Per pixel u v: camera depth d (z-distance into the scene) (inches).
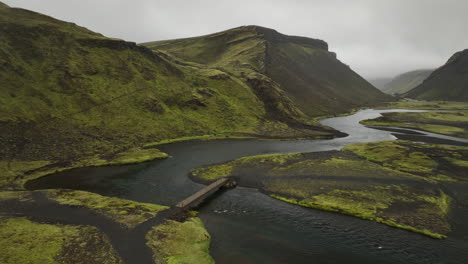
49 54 5255.9
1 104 3843.5
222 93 7465.6
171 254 1453.0
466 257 1513.3
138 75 6141.7
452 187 2559.1
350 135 6038.4
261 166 3255.4
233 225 1873.8
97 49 6058.1
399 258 1504.7
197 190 2554.1
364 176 2802.7
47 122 4035.4
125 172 3063.5
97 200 2149.4
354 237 1724.9
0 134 3376.0
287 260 1476.4
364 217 1980.8
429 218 1945.1
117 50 6314.0
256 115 7003.0
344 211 2070.6
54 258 1355.8
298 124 6919.3
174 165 3400.6
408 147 3969.0
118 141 4210.1
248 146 4694.9
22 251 1391.5
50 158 3287.4
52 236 1557.6
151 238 1589.6
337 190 2459.4
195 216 1989.4
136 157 3609.7
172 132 5157.5
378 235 1748.3
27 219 1766.7
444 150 3796.8
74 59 5482.3
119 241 1544.0
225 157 3846.0
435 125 7411.4
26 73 4662.9
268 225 1878.7
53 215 1845.5
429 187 2490.2
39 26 5615.2
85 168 3134.8
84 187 2559.1
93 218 1818.4
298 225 1883.6
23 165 2977.4
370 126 7568.9
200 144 4766.2
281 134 5940.0
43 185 2564.0
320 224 1898.4
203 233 1705.2
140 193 2447.1
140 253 1439.5
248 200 2327.8
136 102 5438.0
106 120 4650.6
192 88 7071.9
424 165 3181.6
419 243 1653.5
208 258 1449.3
